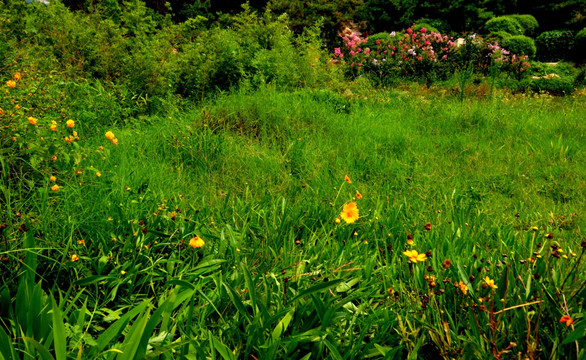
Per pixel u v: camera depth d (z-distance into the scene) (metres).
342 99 7.05
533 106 7.97
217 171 3.93
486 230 2.85
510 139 5.71
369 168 4.24
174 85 6.59
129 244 2.14
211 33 7.65
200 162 4.04
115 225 2.39
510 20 18.47
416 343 1.67
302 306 1.78
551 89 11.82
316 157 4.31
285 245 2.31
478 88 9.94
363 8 19.61
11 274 1.88
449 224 2.87
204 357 1.41
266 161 4.14
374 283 2.11
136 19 7.00
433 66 12.06
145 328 1.35
